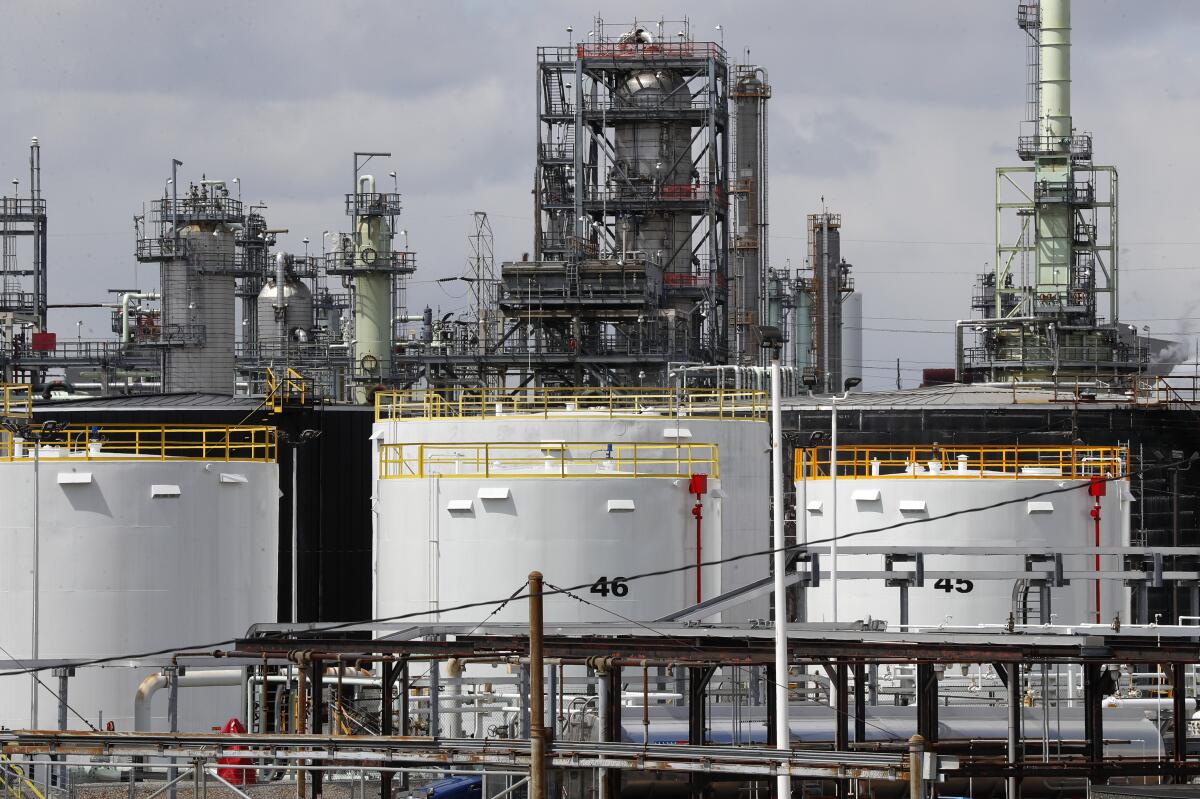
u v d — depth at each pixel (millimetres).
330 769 135500
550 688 148375
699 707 148375
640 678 184625
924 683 150500
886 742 158000
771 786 145625
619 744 130750
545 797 127375
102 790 168250
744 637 149875
